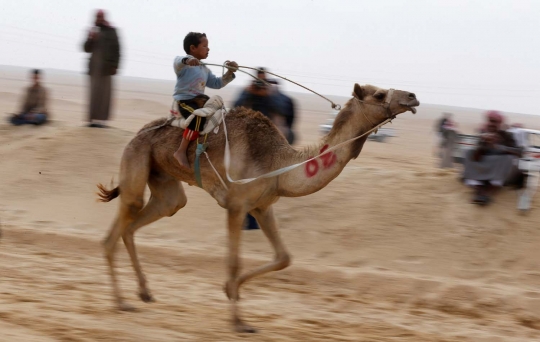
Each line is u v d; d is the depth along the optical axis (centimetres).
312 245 1198
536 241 1130
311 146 809
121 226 877
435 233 1184
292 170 795
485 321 921
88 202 1423
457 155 1439
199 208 1348
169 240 1256
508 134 1254
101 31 1734
